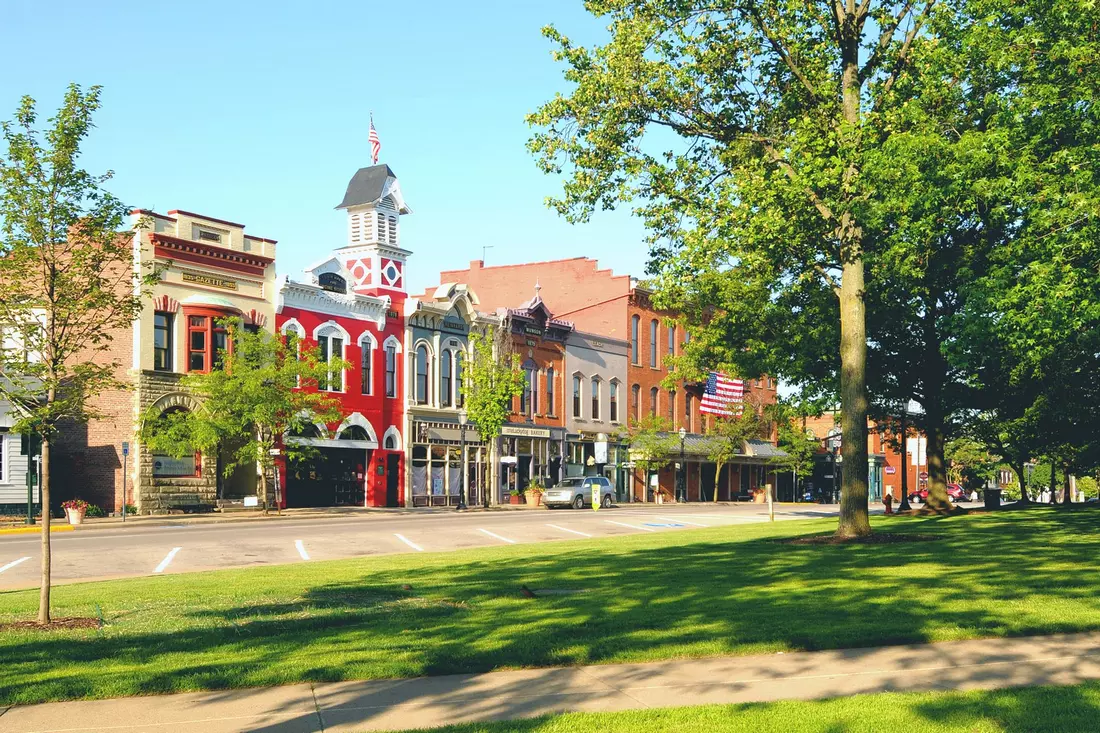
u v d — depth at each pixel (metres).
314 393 45.16
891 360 33.22
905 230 20.80
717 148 24.34
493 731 6.93
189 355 41.62
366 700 8.02
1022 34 19.91
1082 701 7.60
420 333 54.44
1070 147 19.33
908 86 22.08
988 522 28.66
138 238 39.88
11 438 38.44
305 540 26.67
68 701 8.02
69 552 22.69
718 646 9.83
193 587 15.27
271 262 45.66
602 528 32.91
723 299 32.78
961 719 7.07
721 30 23.03
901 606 12.23
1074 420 32.12
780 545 21.61
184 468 41.94
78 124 12.51
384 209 52.72
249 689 8.41
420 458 53.75
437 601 13.34
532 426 61.12
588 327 70.88
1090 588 13.65
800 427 85.38
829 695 8.05
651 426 67.31
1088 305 17.78
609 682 8.61
